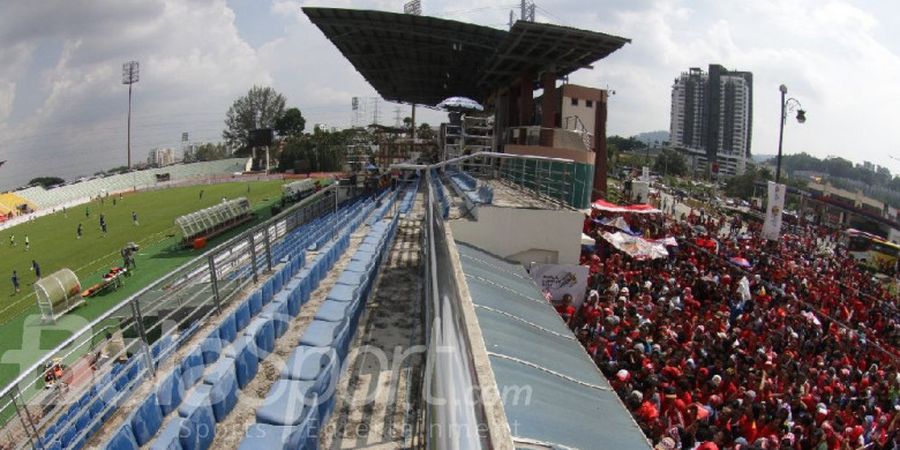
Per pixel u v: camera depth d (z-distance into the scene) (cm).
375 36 3278
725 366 1177
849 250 3912
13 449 555
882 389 1288
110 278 3316
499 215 1530
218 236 4584
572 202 2055
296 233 1905
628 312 1384
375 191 3447
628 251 1878
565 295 1480
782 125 3091
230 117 13188
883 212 6294
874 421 1161
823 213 6284
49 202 8150
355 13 2828
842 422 1090
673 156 12438
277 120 12556
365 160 4844
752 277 2062
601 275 1723
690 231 3078
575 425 586
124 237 5119
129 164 10775
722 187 10744
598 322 1334
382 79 4956
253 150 11150
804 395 1140
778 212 2767
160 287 794
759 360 1235
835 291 2297
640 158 12838
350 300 847
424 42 3322
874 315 2105
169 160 18025
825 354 1523
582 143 2764
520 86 3238
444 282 465
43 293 2709
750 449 869
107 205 7256
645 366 1030
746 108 15575
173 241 4569
